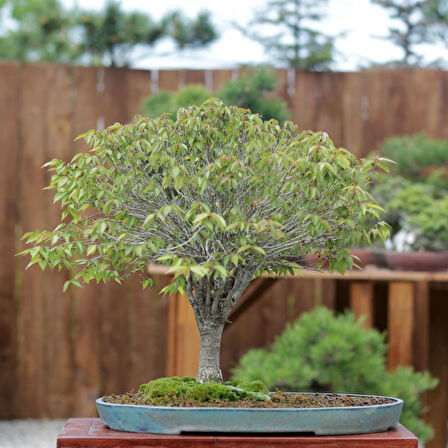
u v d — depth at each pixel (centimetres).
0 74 474
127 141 172
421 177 452
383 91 483
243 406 157
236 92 381
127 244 167
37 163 474
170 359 351
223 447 147
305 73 482
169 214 171
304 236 174
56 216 472
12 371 473
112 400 166
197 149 173
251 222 158
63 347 475
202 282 177
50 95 476
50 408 474
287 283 475
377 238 398
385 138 483
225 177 156
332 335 340
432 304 461
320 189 166
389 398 174
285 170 168
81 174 171
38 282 474
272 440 147
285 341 360
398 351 374
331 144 171
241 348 473
